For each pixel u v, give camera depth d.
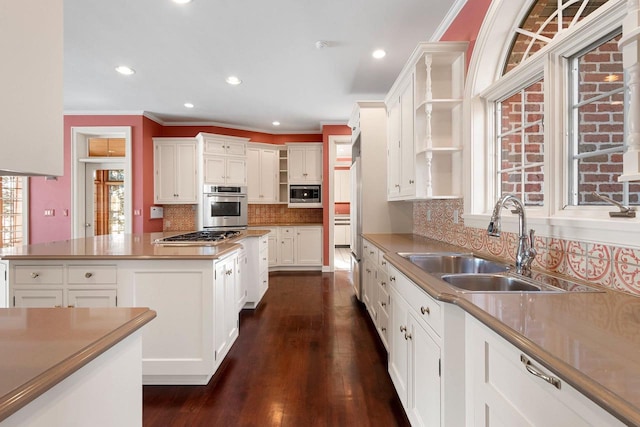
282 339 2.94
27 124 0.68
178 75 3.74
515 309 1.02
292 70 3.61
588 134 1.48
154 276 2.14
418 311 1.53
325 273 5.75
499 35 2.04
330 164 5.75
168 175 5.43
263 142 6.33
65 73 3.68
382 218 3.72
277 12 2.54
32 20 0.69
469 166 2.25
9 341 0.79
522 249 1.53
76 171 5.08
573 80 1.53
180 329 2.16
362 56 3.28
